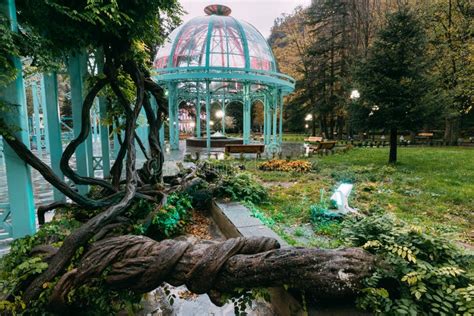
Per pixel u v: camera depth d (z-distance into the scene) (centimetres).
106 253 178
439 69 1293
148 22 311
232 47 1313
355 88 967
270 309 212
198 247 185
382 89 880
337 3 2073
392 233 181
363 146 1659
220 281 172
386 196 492
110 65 326
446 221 369
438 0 1434
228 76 1094
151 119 417
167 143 1702
